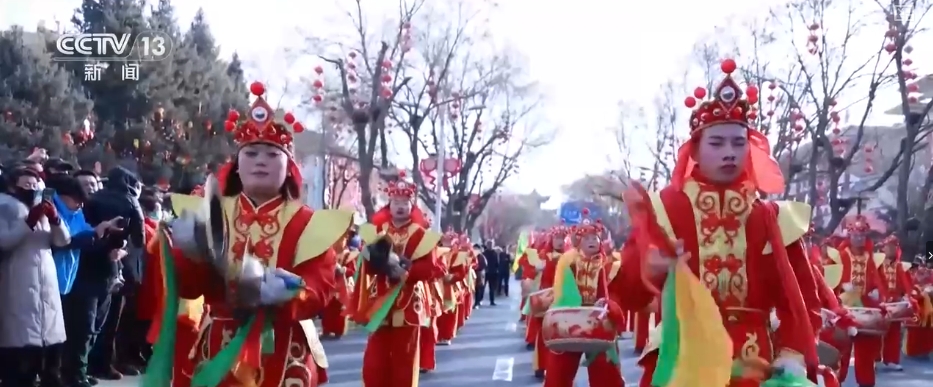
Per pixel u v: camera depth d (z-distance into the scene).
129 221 8.32
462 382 11.11
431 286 11.52
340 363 12.34
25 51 20.16
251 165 4.90
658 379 4.61
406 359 7.69
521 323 20.17
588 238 8.67
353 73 25.75
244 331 4.64
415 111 29.61
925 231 22.30
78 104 20.14
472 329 18.58
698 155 4.98
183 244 4.38
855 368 11.45
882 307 11.38
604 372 7.73
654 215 4.75
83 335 8.41
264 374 4.73
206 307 5.00
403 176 12.98
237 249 4.76
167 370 4.53
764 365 4.73
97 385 9.02
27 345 7.35
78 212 8.27
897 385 12.14
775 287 4.85
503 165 38.16
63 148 18.66
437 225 28.58
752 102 4.98
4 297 7.36
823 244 14.20
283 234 4.83
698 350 4.54
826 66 26.39
